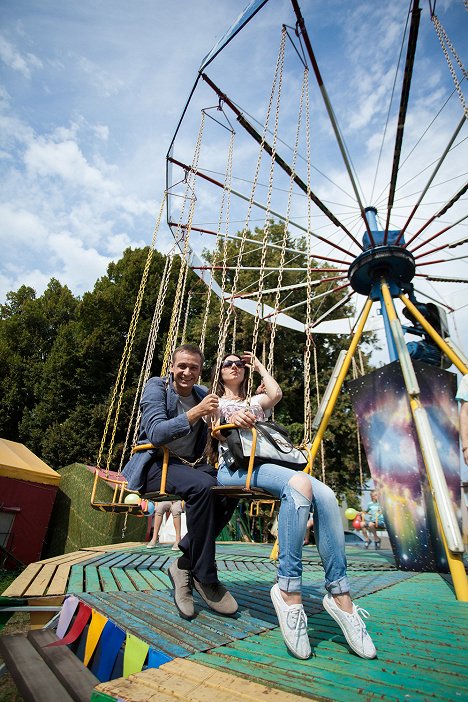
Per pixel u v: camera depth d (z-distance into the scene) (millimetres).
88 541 11914
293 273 16031
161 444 2186
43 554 12828
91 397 19172
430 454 3840
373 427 5648
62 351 19578
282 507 1806
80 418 18172
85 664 1984
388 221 5785
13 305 30109
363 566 5391
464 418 3900
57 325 24531
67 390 19109
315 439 5262
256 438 1989
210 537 2143
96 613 2119
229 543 8875
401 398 5445
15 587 2746
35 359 22453
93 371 19281
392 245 5848
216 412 2381
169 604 2363
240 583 3352
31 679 1795
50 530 13281
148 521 12602
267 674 1366
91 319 20047
